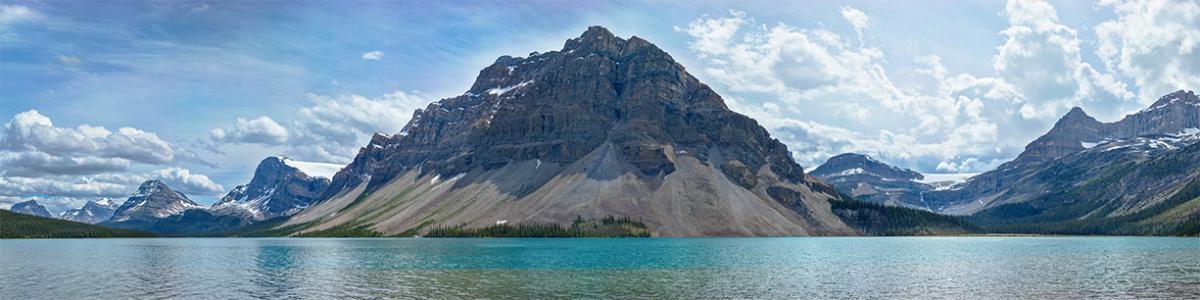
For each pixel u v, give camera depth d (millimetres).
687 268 172250
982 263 186000
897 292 127125
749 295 124000
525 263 189750
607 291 129375
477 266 180500
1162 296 118750
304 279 151500
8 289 137250
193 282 147375
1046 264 181000
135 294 129625
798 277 151000
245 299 122312
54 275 163250
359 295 126188
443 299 120625
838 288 132375
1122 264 178125
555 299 119938
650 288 133250
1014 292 125812
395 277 154125
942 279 146125
